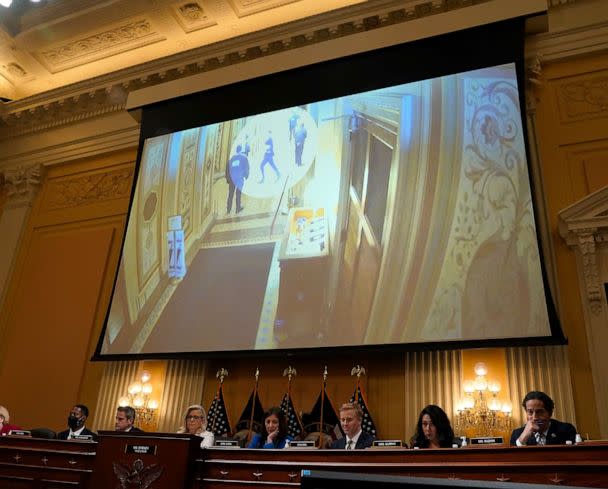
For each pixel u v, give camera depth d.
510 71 5.90
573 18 6.42
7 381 7.75
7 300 8.37
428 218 5.70
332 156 6.47
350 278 5.80
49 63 9.62
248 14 8.39
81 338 7.54
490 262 5.27
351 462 3.26
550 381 4.94
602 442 2.70
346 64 6.84
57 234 8.59
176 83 7.83
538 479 2.77
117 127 8.79
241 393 6.19
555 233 5.61
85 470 3.86
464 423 5.07
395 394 5.58
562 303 5.30
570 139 5.97
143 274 7.05
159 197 7.41
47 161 9.18
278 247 6.35
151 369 6.67
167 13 8.55
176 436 3.60
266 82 7.29
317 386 5.89
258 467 3.47
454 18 6.31
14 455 4.12
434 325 5.25
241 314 6.20
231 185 6.98
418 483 1.16
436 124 6.06
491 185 5.56
